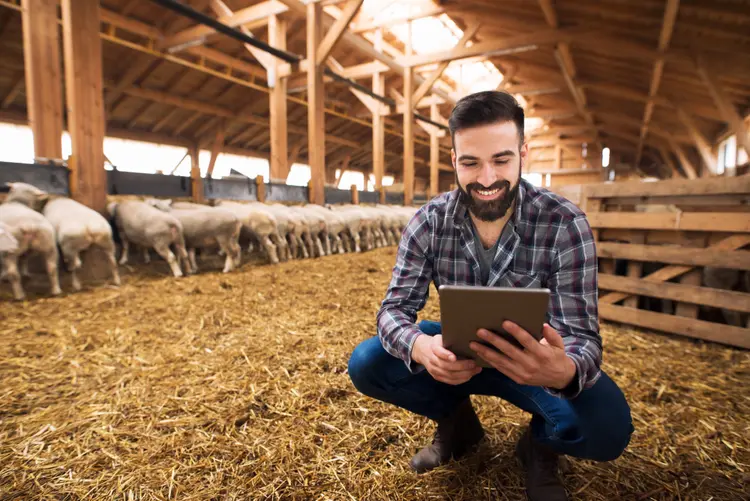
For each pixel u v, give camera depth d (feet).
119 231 15.23
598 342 3.22
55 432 4.91
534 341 2.57
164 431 4.98
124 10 27.84
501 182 3.08
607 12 22.72
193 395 5.87
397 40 40.60
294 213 20.93
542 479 3.72
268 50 24.68
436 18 37.93
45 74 14.65
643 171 67.97
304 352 7.55
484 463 4.29
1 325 8.97
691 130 34.83
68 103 14.60
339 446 4.65
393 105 38.22
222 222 16.03
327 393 5.91
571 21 26.61
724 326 7.80
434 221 3.72
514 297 2.44
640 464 4.33
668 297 8.46
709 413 5.41
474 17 30.78
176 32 30.04
